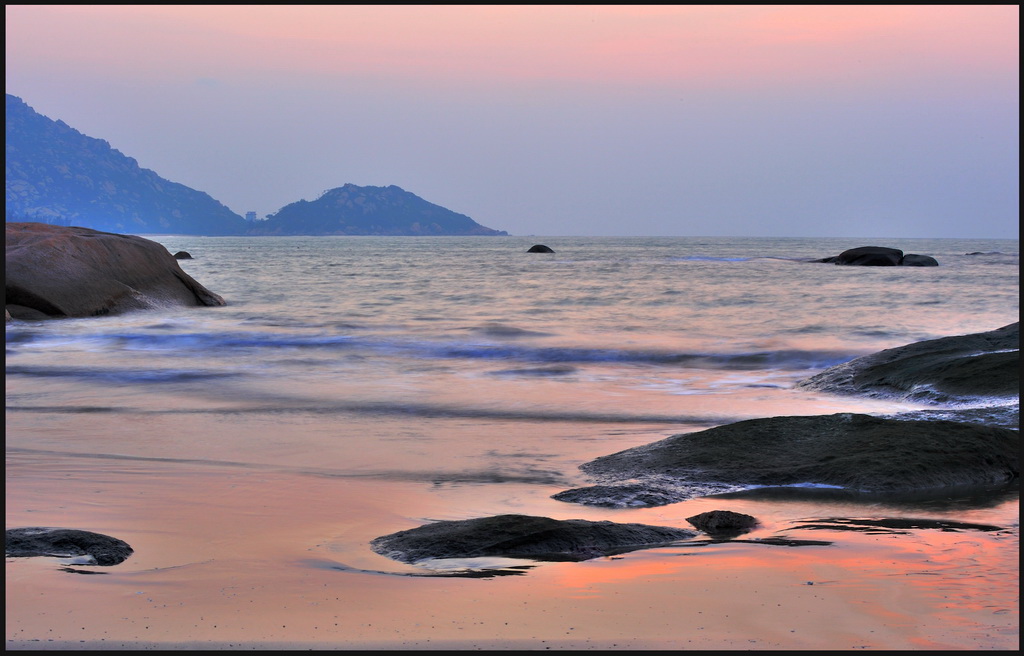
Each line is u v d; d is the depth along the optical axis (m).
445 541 5.84
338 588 4.99
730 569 5.39
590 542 5.91
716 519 6.57
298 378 15.48
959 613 4.57
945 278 47.88
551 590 4.96
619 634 4.29
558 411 12.27
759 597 4.83
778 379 15.57
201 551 5.83
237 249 144.62
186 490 7.69
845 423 8.91
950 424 8.63
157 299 28.91
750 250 118.00
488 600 4.79
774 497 7.51
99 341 20.77
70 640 4.19
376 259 87.00
